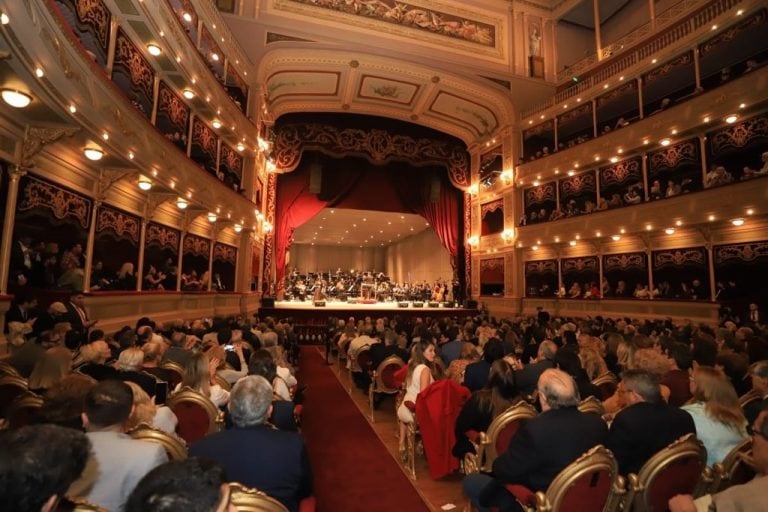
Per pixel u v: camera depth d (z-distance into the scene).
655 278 15.27
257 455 2.14
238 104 13.48
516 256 19.03
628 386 2.77
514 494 2.52
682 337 8.06
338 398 8.00
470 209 22.38
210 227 12.76
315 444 5.55
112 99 6.31
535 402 4.15
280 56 16.48
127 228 8.59
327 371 10.73
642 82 14.88
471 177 22.45
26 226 8.16
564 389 2.57
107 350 4.05
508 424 3.29
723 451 2.76
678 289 14.35
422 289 26.50
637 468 2.54
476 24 19.23
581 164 16.20
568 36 20.70
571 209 17.02
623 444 2.55
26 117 5.44
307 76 18.19
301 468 2.23
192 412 3.35
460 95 19.55
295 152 20.03
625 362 5.31
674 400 4.11
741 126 11.84
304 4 16.77
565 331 7.57
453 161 22.47
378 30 17.59
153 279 9.77
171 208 10.38
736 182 11.09
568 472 2.18
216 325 7.79
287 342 9.59
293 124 20.20
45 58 4.66
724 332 7.27
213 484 1.14
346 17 17.22
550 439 2.43
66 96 5.13
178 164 9.02
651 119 13.84
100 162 7.09
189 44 9.68
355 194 22.25
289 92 19.11
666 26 14.78
